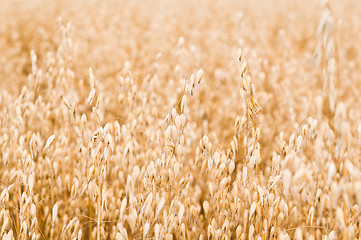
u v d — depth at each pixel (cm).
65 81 321
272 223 222
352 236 193
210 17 985
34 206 227
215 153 223
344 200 186
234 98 480
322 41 176
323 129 192
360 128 200
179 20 944
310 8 1200
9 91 495
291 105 445
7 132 307
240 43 473
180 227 218
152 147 292
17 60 657
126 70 284
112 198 261
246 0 1293
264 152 388
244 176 216
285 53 602
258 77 436
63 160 280
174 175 219
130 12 1059
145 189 224
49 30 848
